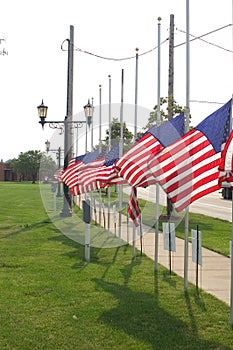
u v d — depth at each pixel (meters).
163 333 6.04
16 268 9.72
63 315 6.68
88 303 7.25
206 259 10.97
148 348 5.55
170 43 19.30
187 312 6.88
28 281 8.59
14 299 7.42
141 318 6.59
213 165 7.59
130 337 5.89
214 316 6.71
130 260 10.77
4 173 101.69
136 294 7.79
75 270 9.57
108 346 5.60
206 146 7.69
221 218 21.64
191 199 7.71
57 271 9.45
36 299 7.43
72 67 20.12
